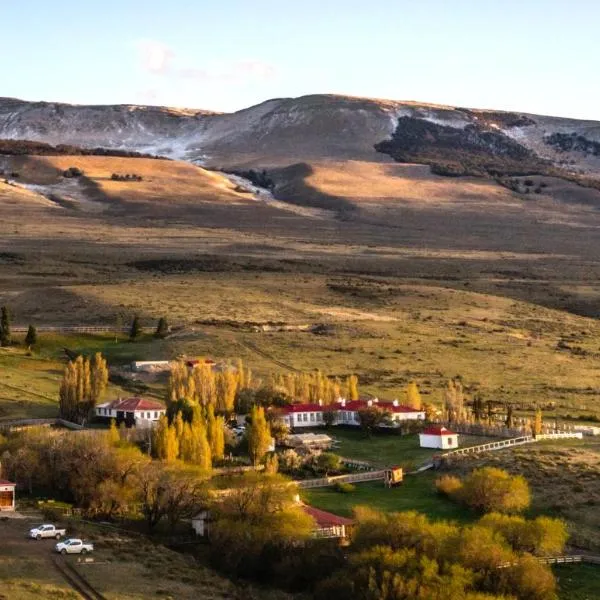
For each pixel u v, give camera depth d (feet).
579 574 510.17
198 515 525.34
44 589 406.82
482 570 476.13
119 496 540.52
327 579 461.37
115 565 446.19
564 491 611.06
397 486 636.89
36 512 521.65
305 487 632.38
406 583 447.01
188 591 429.79
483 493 582.35
